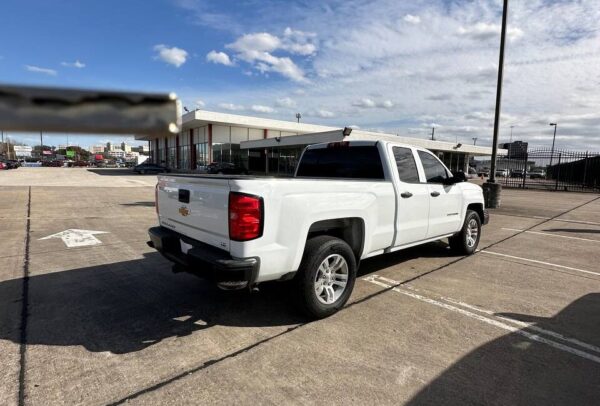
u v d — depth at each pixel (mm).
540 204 16656
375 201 4727
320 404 2725
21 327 3816
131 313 4184
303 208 3846
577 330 3957
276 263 3674
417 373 3125
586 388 2975
